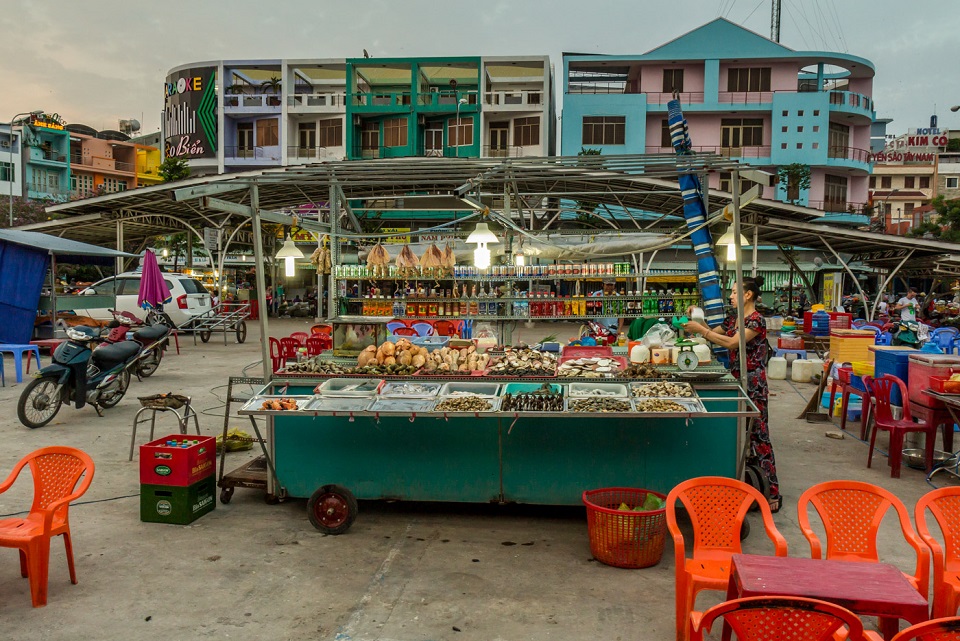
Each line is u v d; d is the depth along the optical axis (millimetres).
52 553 4254
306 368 5395
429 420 4852
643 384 4828
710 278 5574
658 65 31469
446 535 4605
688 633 2912
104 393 8594
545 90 31281
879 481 5949
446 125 32000
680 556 3164
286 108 32781
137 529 4680
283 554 4273
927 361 6102
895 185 47000
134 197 16609
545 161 4844
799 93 30531
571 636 3287
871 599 2322
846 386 7945
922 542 3131
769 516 3283
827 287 22406
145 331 10133
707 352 5070
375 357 5477
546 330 19547
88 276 29828
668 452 4727
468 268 11789
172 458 4750
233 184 5082
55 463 3861
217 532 4637
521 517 4953
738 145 31453
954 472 5871
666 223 18984
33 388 7660
